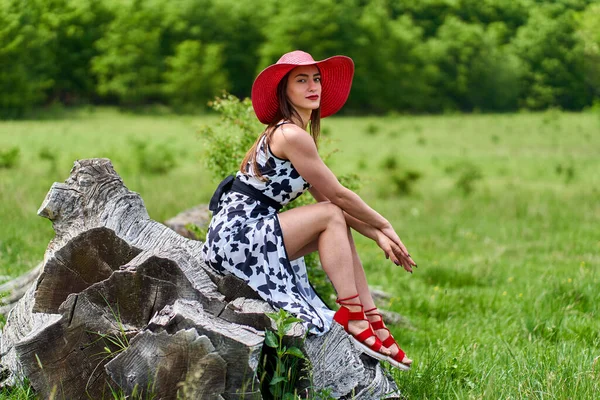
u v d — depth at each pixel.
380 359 3.74
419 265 9.17
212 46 63.16
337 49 68.31
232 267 3.66
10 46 50.56
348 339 3.68
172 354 3.25
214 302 3.47
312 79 3.85
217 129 6.01
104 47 61.78
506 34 88.50
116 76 60.50
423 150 32.25
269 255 3.64
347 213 3.88
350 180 6.02
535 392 3.83
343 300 3.71
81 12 63.72
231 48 68.38
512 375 4.16
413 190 18.11
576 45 82.38
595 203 16.17
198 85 60.12
